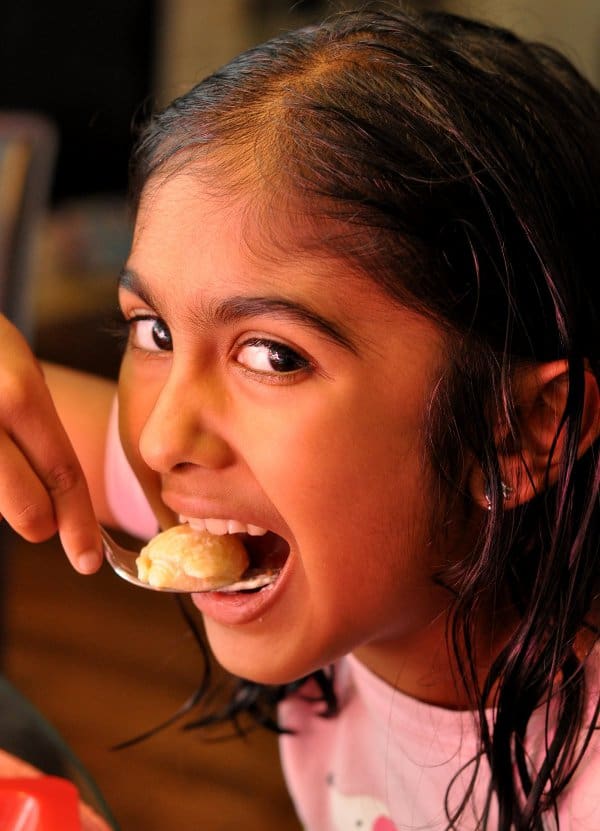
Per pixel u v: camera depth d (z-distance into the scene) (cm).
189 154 73
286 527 74
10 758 75
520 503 77
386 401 71
